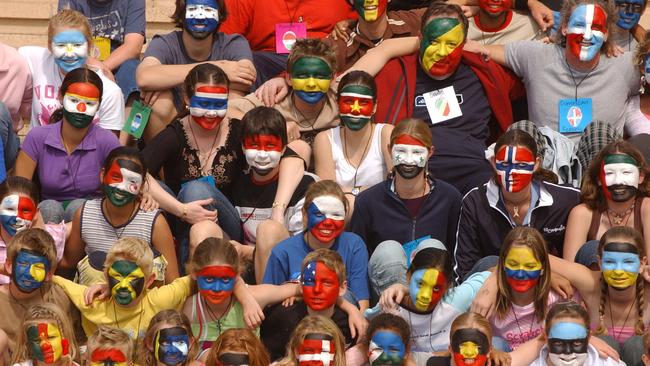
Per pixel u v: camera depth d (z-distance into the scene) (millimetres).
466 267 21250
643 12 26172
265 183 22000
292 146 22719
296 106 23406
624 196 20625
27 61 23500
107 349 18406
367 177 22531
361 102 22312
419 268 19188
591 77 23781
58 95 23406
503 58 24172
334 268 19281
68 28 23219
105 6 25344
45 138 21938
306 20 25656
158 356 18547
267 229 20766
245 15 25594
